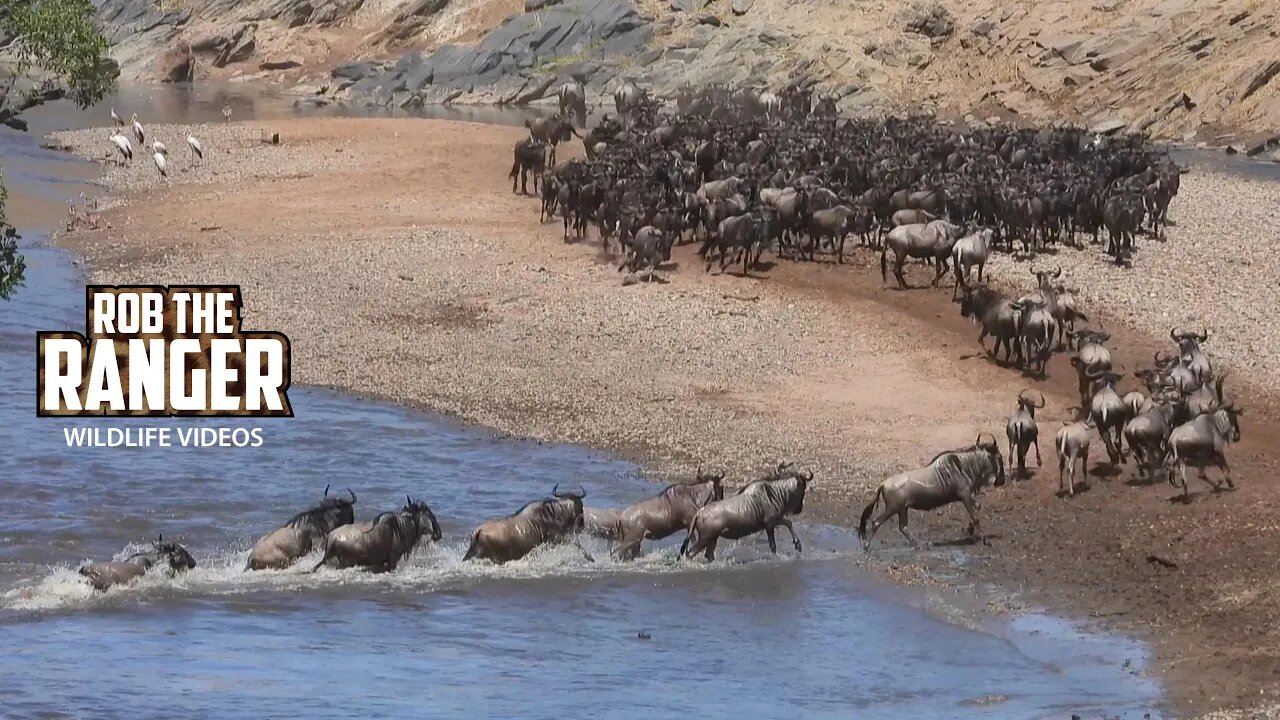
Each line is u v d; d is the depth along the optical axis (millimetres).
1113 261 84750
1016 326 66000
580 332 73375
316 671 37219
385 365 69312
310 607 42406
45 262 89750
